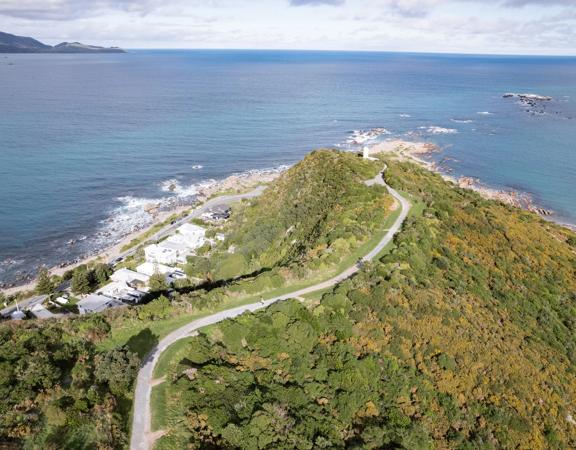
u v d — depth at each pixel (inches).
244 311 2003.0
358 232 2743.6
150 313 1951.3
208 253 3777.1
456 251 2815.0
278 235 3444.9
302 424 1379.2
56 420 1286.9
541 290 2741.1
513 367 1959.9
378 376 1679.4
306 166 4399.6
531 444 1659.7
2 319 2785.4
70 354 1593.3
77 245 4446.4
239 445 1289.4
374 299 2016.5
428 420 1604.3
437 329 1973.4
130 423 1362.0
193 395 1450.5
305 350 1748.3
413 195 3592.5
